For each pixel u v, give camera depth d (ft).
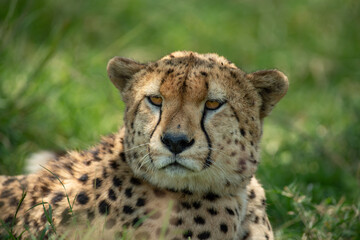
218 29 86.58
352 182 55.11
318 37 87.45
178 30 84.64
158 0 87.97
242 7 90.74
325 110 74.28
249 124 37.52
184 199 36.42
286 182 55.21
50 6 76.54
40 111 58.80
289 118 71.20
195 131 35.17
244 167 37.11
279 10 89.76
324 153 60.44
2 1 70.28
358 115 67.00
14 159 52.60
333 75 83.25
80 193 37.81
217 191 36.83
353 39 87.97
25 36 68.59
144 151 36.24
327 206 47.19
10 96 57.36
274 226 47.09
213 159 35.91
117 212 36.27
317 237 43.83
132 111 37.70
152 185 36.68
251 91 37.99
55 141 56.65
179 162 35.01
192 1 90.22
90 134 58.49
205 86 35.83
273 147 64.03
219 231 36.29
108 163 38.17
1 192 41.32
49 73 62.59
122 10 85.10
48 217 35.45
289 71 82.84
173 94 35.70
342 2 91.35
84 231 36.55
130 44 81.76
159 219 35.60
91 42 80.07
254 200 39.42
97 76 65.92
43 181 40.19
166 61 37.58
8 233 38.09
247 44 85.40
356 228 45.62
